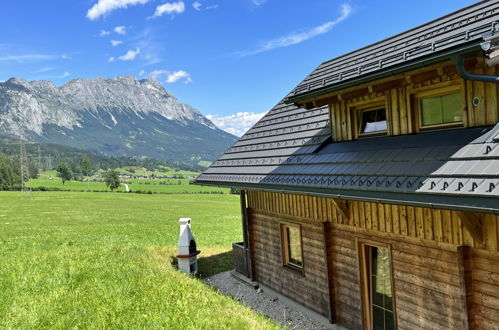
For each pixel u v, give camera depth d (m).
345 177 6.36
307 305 8.94
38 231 22.97
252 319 7.68
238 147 12.41
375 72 5.75
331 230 7.96
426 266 5.85
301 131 9.82
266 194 10.41
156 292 8.81
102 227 26.50
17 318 7.00
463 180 4.37
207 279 12.34
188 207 52.19
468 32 4.75
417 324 6.05
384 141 6.84
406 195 4.96
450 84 5.80
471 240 5.10
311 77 10.03
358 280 7.29
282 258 9.86
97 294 8.55
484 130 5.13
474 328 5.16
